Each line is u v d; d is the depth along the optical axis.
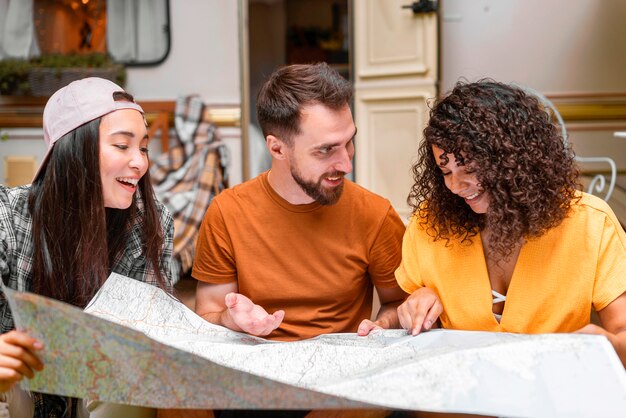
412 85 4.32
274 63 6.24
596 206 1.35
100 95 1.44
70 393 1.12
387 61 4.42
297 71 1.50
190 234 3.76
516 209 1.28
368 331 1.43
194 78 4.67
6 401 1.35
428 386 1.07
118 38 4.71
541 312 1.37
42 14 4.73
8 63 4.61
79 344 1.07
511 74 4.67
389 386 1.07
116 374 1.09
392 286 1.69
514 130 1.28
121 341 1.05
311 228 1.63
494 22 4.64
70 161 1.42
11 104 4.79
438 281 1.46
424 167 1.47
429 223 1.47
